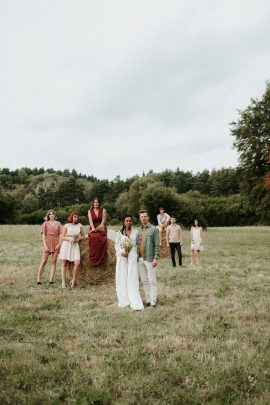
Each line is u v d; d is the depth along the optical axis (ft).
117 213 286.46
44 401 13.23
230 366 15.98
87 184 631.15
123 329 21.29
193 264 50.11
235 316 23.90
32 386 14.35
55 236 35.19
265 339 19.61
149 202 170.50
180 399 13.46
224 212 272.31
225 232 155.63
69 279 36.86
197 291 31.58
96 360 16.65
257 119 101.86
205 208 277.23
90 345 18.56
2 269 42.63
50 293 30.94
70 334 20.17
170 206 169.58
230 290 32.30
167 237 47.65
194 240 50.57
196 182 386.11
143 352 17.66
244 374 15.40
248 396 13.71
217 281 36.40
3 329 20.92
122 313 24.66
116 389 14.16
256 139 101.35
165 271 42.86
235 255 62.80
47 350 17.92
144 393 13.89
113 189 405.18
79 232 34.50
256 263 51.11
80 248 35.06
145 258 27.02
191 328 21.13
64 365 16.19
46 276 38.55
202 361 16.72
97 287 33.76
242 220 266.98
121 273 27.02
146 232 27.20
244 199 111.75
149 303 27.27
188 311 25.12
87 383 14.56
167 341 19.08
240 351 17.72
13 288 32.65
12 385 14.33
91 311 25.22
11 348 17.93
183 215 169.68
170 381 14.83
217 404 13.05
